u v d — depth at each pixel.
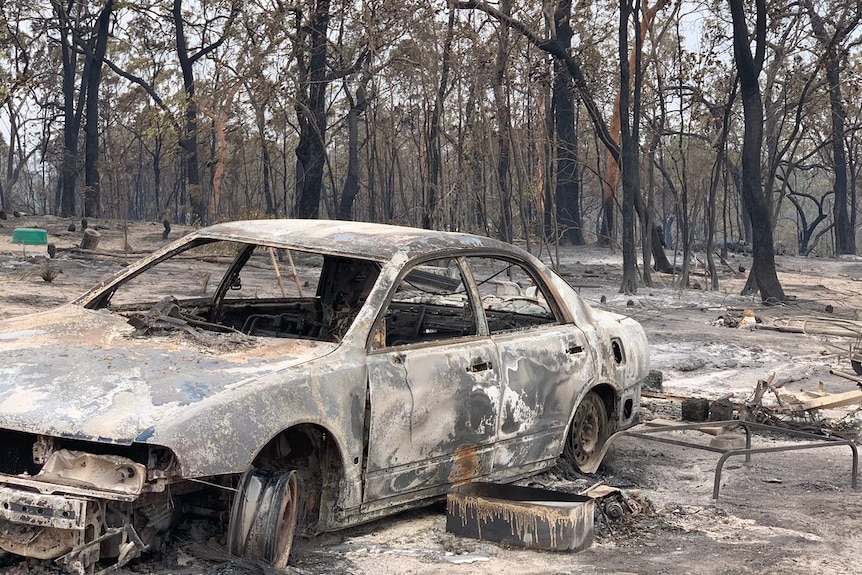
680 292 27.09
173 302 5.79
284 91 36.09
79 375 4.63
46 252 28.45
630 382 7.61
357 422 5.14
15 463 4.49
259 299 6.95
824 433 9.30
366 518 5.34
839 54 30.86
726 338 17.31
